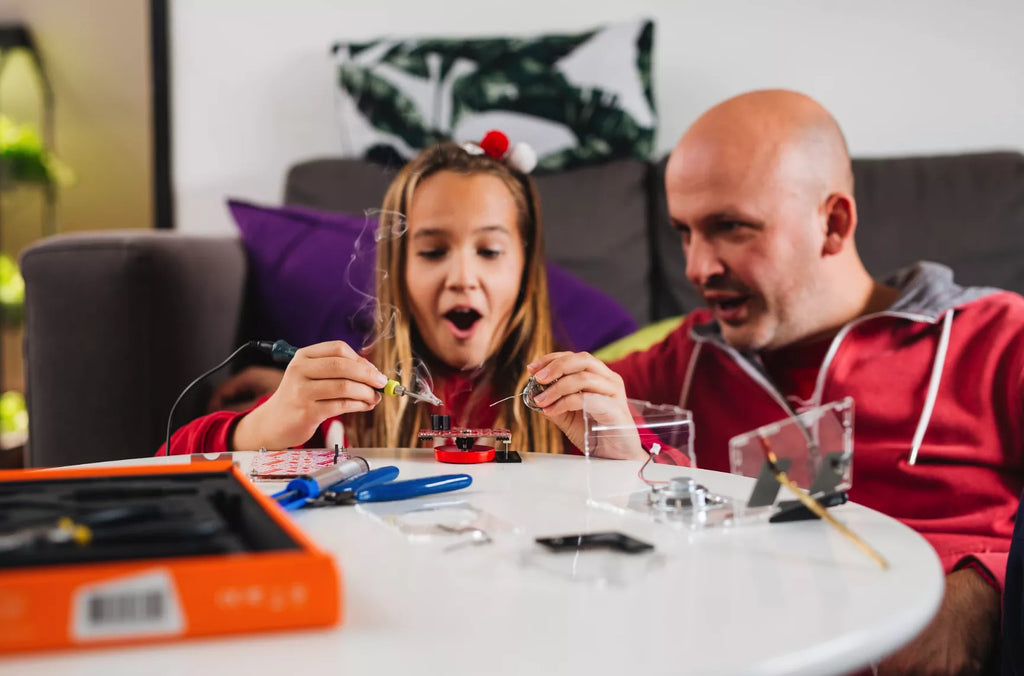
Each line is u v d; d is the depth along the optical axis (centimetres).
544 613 43
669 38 179
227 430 99
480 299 137
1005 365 127
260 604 40
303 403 89
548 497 71
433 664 36
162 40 186
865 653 40
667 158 164
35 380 135
